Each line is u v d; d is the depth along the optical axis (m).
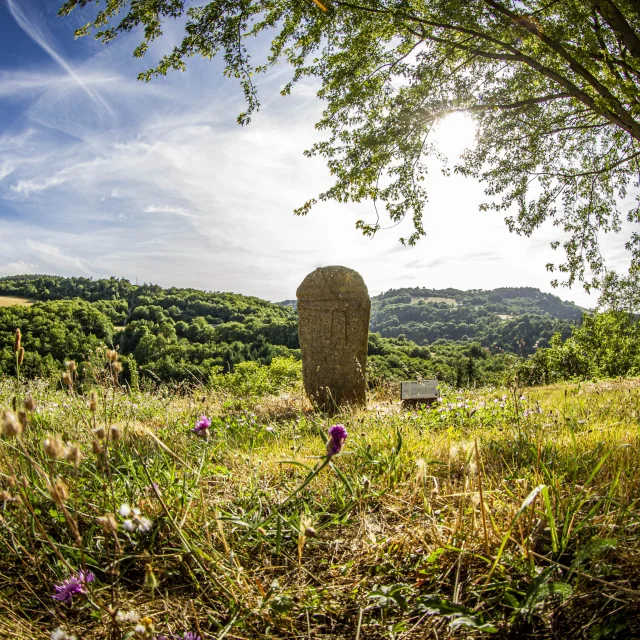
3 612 1.67
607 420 4.45
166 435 4.05
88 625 1.63
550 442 3.16
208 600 1.73
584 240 14.71
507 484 2.55
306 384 9.74
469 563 1.83
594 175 14.52
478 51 10.01
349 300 9.57
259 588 1.69
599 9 8.86
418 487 2.54
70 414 3.38
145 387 8.20
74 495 2.14
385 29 10.42
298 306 9.89
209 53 8.82
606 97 9.38
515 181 13.66
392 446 3.24
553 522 1.80
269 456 3.39
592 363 26.14
